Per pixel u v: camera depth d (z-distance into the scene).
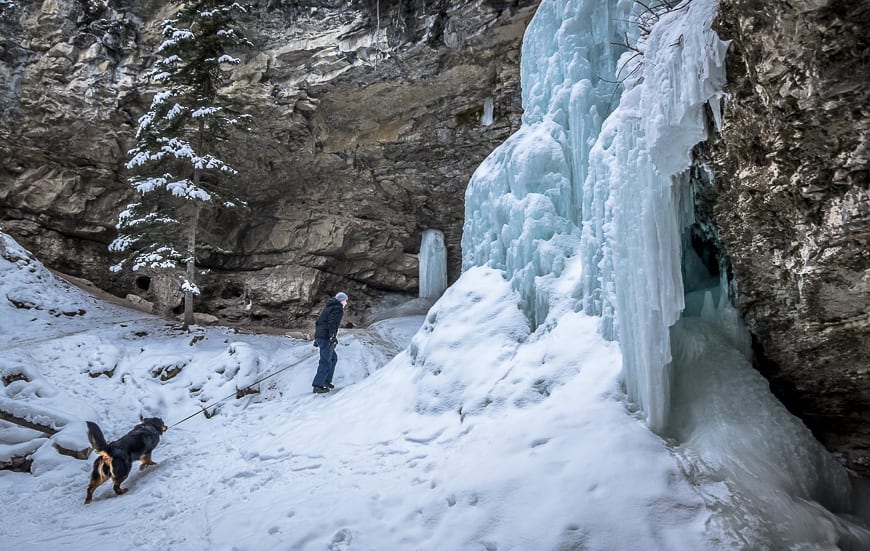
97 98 12.56
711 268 5.34
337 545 4.18
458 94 12.49
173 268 12.60
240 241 16.53
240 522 4.85
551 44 7.80
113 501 6.04
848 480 4.26
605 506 3.81
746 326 4.68
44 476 6.69
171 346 10.85
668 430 4.41
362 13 11.54
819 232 3.31
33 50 12.30
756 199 3.73
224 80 12.55
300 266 16.22
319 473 5.66
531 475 4.30
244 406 9.02
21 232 14.17
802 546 3.40
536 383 5.51
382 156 14.20
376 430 6.36
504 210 7.38
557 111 7.22
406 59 11.63
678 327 4.92
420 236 17.20
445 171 14.55
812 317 3.91
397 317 15.72
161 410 9.02
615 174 4.79
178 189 11.53
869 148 2.86
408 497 4.68
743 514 3.55
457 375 6.38
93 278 15.17
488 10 10.52
